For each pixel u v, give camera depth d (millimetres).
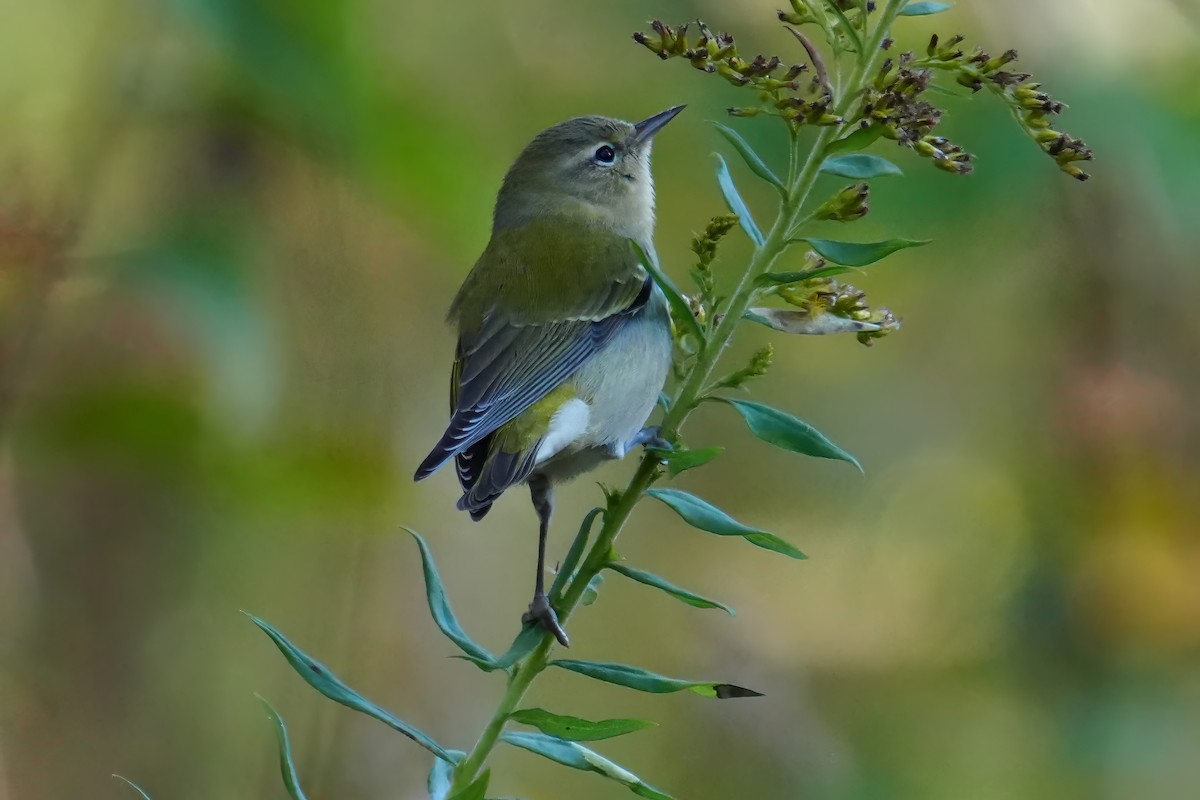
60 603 11039
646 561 13719
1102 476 12414
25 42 8883
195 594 11398
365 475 10250
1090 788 11891
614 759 12633
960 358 13477
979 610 13156
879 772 12398
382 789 11484
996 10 11148
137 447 9000
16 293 8664
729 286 11984
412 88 8742
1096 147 10977
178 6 8016
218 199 8906
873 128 5543
